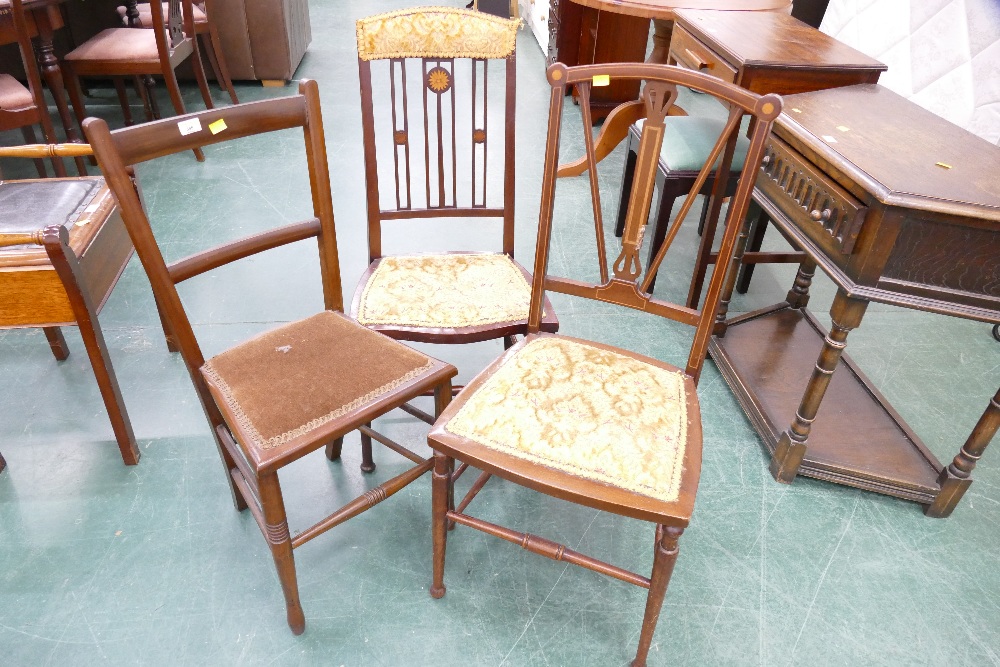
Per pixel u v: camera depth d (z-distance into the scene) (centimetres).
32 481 169
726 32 221
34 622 138
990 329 242
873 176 135
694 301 233
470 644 139
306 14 470
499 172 334
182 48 331
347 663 134
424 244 274
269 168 327
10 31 255
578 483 114
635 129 254
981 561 160
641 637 130
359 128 372
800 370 209
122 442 169
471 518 133
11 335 215
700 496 173
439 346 221
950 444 192
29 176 316
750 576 154
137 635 137
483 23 153
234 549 155
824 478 175
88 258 158
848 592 152
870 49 312
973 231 128
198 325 223
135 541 156
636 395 129
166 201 295
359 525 163
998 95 252
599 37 386
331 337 141
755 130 116
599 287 141
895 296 140
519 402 125
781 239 298
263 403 123
